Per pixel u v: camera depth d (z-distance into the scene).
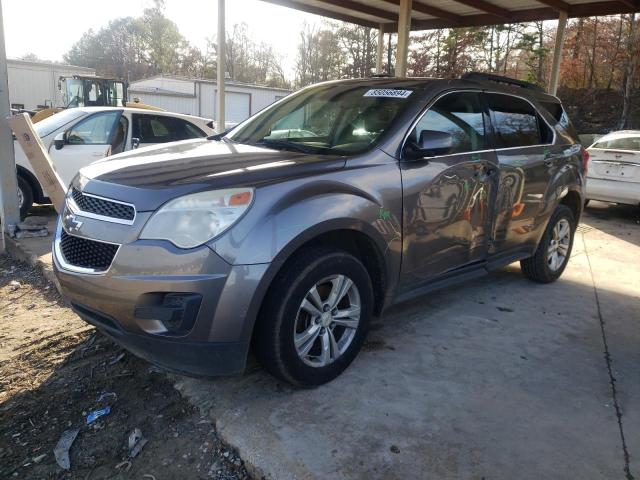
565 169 4.87
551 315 4.33
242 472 2.39
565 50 33.34
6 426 2.68
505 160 4.07
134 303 2.48
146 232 2.48
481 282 5.15
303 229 2.63
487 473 2.37
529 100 4.65
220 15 9.17
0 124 5.71
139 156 3.23
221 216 2.48
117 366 3.26
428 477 2.32
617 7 9.21
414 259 3.40
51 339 3.61
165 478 2.35
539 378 3.26
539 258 4.94
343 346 3.09
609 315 4.40
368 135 3.36
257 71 60.78
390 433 2.62
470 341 3.74
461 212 3.68
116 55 71.81
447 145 3.20
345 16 10.64
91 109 7.77
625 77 29.30
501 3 9.55
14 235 5.81
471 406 2.90
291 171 2.82
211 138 4.14
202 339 2.48
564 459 2.49
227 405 2.81
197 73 72.81
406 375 3.20
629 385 3.22
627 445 2.62
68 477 2.35
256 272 2.50
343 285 2.96
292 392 2.95
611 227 8.30
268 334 2.67
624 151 8.57
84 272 2.64
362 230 2.96
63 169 7.24
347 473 2.32
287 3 9.60
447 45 32.56
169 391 3.00
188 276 2.42
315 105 3.95
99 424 2.71
